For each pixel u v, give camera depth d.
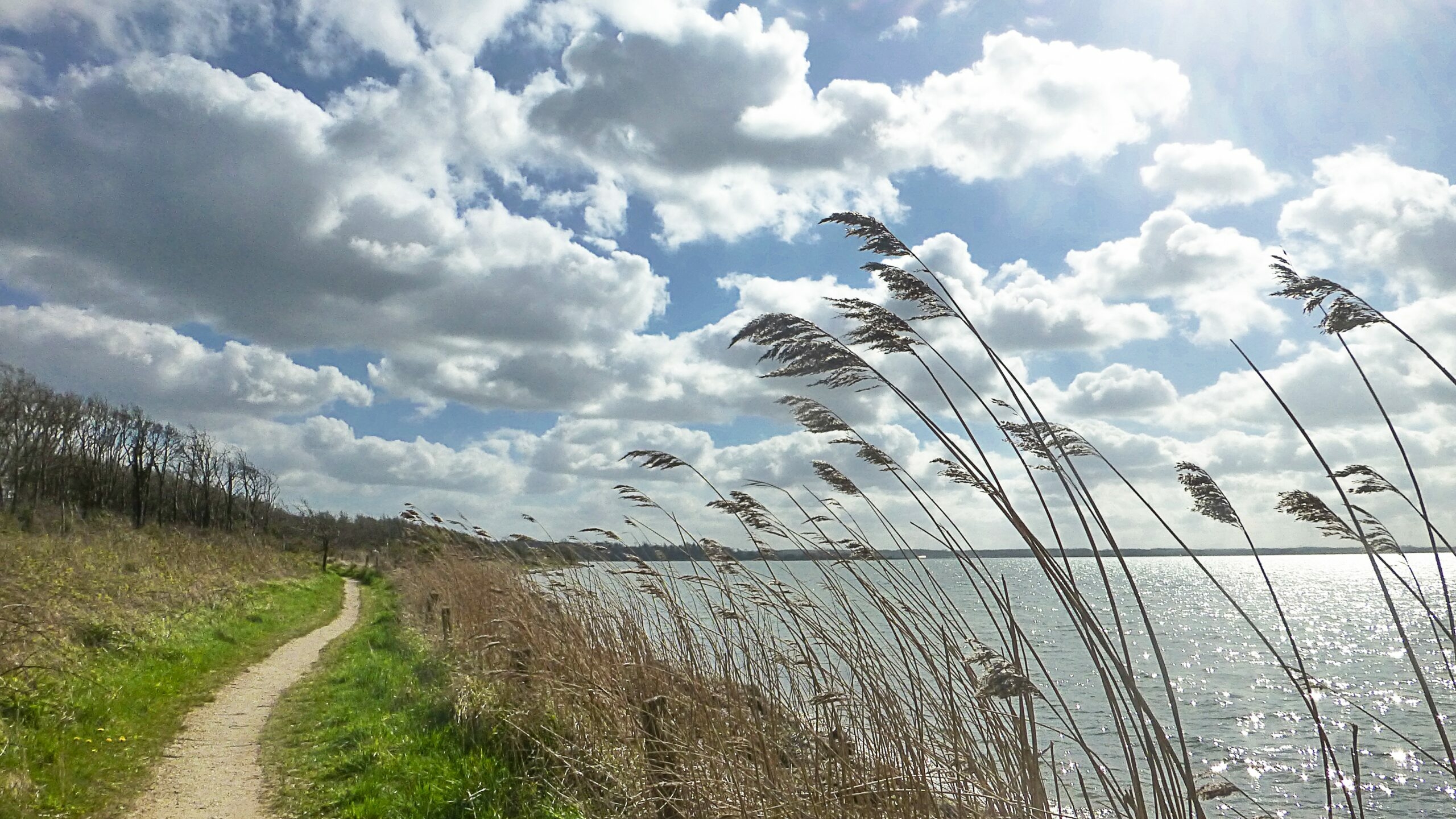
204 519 75.44
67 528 29.19
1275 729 20.48
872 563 6.45
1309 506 4.42
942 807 5.51
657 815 6.39
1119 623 4.05
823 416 5.52
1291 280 4.43
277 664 16.25
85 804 7.57
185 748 9.72
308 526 68.44
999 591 5.15
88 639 12.99
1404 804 14.69
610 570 9.63
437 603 18.31
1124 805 4.18
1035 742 5.02
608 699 7.85
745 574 7.28
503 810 6.97
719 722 6.92
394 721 9.97
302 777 8.62
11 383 54.44
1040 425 4.43
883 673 6.14
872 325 4.62
